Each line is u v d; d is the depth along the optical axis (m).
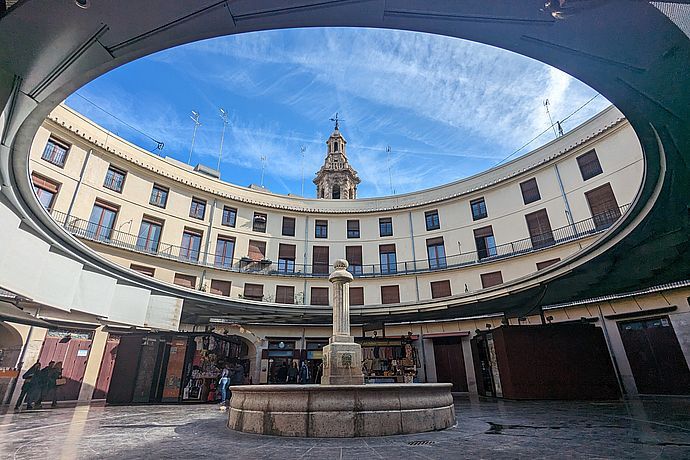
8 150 6.05
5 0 3.62
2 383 12.47
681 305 12.68
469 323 18.95
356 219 26.36
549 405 9.38
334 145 40.56
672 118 5.39
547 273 11.93
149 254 19.11
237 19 4.09
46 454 4.13
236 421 5.98
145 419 7.69
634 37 4.13
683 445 4.08
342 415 5.22
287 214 25.89
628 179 17.48
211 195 23.47
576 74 4.93
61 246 10.03
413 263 24.09
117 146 19.66
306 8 4.04
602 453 3.82
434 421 5.69
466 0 3.97
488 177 23.66
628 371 13.81
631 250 9.74
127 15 3.75
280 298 22.92
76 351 14.83
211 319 19.14
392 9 4.15
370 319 18.88
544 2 3.89
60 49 4.09
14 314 9.71
